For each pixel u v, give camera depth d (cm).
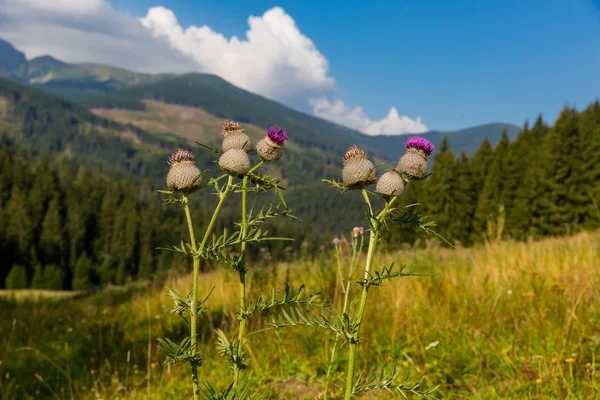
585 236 1036
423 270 732
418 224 186
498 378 375
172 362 182
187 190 205
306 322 184
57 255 9088
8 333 820
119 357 644
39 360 661
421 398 355
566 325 410
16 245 8512
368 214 189
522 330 453
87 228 10225
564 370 361
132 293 1374
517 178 4319
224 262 198
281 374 445
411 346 460
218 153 219
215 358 536
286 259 914
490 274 627
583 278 561
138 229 9806
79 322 930
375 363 441
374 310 551
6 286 7919
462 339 457
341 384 398
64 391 537
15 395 517
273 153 252
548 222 3603
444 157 4600
